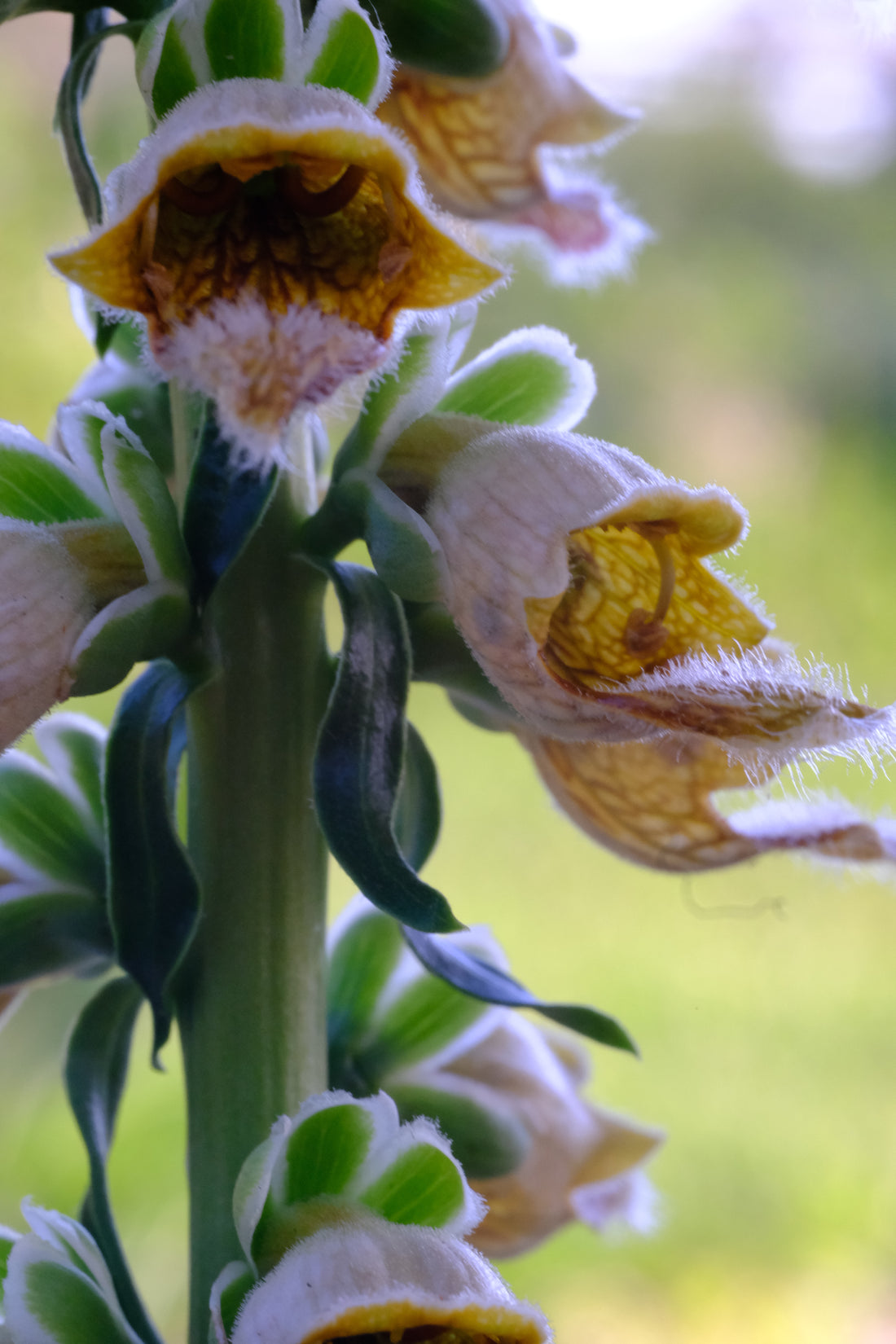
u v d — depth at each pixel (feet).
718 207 3.14
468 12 0.89
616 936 2.38
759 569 2.96
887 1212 2.00
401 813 0.88
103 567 0.84
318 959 0.87
